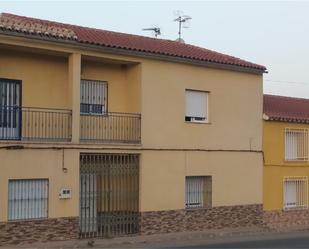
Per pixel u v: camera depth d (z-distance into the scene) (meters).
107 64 21.11
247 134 24.41
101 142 19.84
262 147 24.97
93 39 19.77
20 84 19.00
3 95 18.66
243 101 24.30
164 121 21.52
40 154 18.17
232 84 23.92
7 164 17.48
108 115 20.62
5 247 17.20
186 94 22.39
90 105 20.64
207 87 22.95
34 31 17.83
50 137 19.12
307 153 26.83
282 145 25.81
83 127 20.08
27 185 18.02
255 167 24.66
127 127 20.83
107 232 19.97
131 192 20.61
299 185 26.52
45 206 18.34
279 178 25.59
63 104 19.95
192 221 22.19
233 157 23.81
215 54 24.30
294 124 26.36
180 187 21.91
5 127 18.50
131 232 20.53
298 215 26.14
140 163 20.78
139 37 23.72
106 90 21.12
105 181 20.03
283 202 25.67
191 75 22.44
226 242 19.70
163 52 21.20
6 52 18.69
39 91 19.39
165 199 21.41
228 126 23.69
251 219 24.31
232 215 23.61
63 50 18.83
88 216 19.59
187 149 22.20
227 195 23.52
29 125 18.89
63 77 20.00
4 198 17.39
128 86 21.36
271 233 22.97
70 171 18.83
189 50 23.50
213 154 23.09
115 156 20.27
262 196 24.83
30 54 19.19
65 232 18.64
